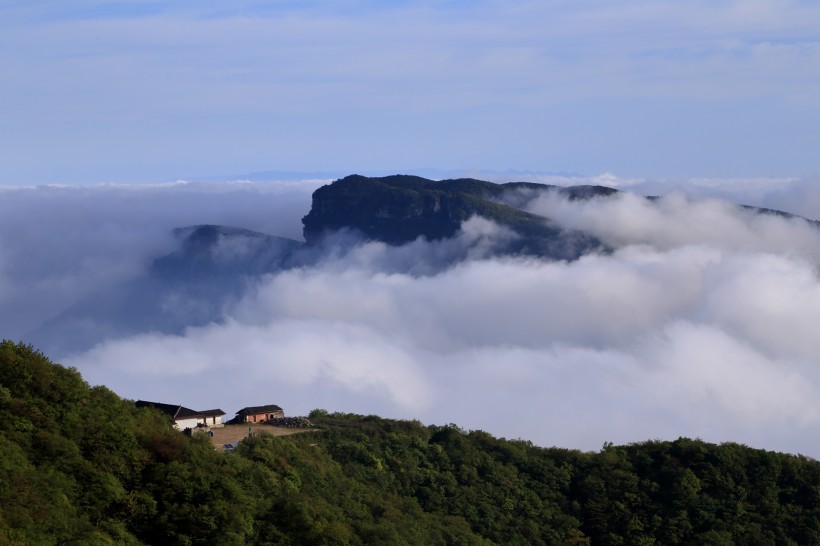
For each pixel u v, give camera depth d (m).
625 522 109.38
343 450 116.62
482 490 113.38
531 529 106.94
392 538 88.00
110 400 91.12
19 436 74.31
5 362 83.38
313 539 80.12
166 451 83.12
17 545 59.53
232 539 74.50
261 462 98.31
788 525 109.94
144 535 73.12
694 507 110.56
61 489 70.44
